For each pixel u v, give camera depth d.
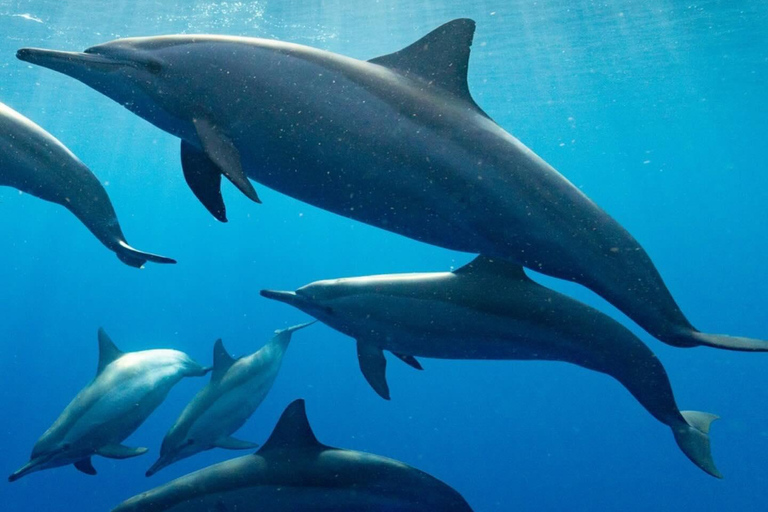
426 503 4.65
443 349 4.55
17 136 4.04
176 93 3.21
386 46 17.02
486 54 18.25
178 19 14.54
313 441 4.83
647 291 3.44
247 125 3.16
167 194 48.78
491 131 3.33
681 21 16.89
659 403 4.32
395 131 3.17
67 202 4.16
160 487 4.91
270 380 7.71
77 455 6.46
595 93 24.36
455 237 3.40
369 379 5.00
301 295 5.06
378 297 4.69
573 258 3.35
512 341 4.29
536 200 3.28
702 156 51.47
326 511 4.60
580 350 4.18
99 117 23.77
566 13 15.49
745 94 27.91
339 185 3.28
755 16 17.14
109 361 6.88
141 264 4.25
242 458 4.88
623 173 59.06
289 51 3.21
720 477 4.12
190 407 7.20
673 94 26.45
